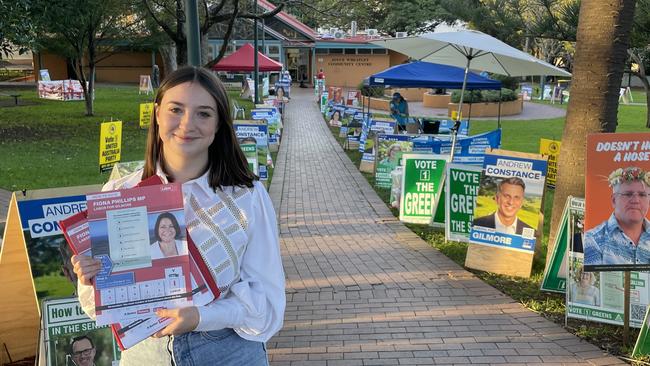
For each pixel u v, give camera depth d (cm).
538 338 464
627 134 444
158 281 188
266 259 207
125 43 2741
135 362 206
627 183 446
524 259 617
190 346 200
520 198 626
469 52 966
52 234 322
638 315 476
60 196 323
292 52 5197
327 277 611
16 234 337
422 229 827
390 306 530
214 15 1586
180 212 192
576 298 496
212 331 201
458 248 723
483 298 550
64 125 1984
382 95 3372
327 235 787
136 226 188
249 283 203
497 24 1496
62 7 1603
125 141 1598
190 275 191
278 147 1684
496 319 502
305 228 825
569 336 468
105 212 186
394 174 955
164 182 201
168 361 203
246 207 205
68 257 324
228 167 209
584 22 543
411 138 1127
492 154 639
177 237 191
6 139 1628
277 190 1103
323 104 2859
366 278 607
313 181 1198
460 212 748
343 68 5100
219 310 191
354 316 508
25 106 2686
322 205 977
